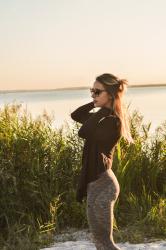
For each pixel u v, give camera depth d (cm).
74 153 701
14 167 668
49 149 685
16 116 729
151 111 4181
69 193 665
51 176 666
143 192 705
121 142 727
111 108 382
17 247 568
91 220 380
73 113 434
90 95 396
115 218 641
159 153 749
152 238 579
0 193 637
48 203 644
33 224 623
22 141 677
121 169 684
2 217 634
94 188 376
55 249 547
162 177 753
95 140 374
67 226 660
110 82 381
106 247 378
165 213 647
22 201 649
